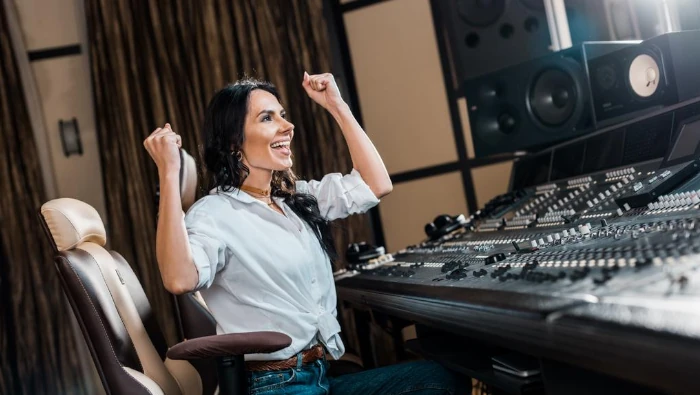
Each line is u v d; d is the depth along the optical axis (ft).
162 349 6.81
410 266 7.29
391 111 13.67
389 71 13.65
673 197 5.50
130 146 13.09
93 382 13.17
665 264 3.55
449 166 13.42
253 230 6.00
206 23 13.34
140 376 5.63
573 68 8.51
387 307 6.13
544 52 11.48
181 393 6.56
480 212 9.11
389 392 6.12
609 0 11.35
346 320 12.99
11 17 13.50
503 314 3.86
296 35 13.42
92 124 13.69
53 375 12.98
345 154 13.28
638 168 7.10
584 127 8.50
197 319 7.59
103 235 6.77
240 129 6.17
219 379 5.08
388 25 13.62
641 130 7.39
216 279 5.99
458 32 11.82
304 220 6.48
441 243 8.68
